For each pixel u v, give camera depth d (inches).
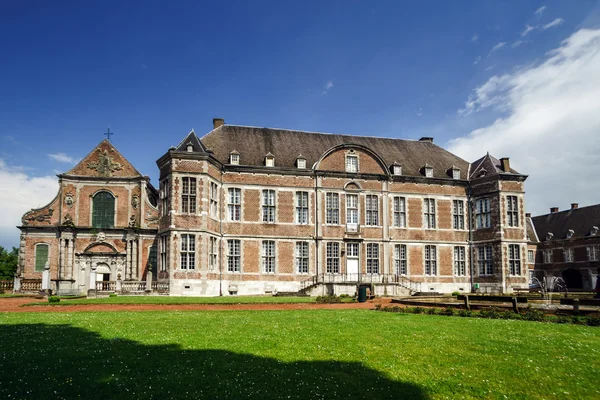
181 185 1508.4
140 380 393.7
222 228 1630.2
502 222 1774.1
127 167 1862.7
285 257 1683.1
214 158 1574.8
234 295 1572.3
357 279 1724.9
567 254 2605.8
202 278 1483.8
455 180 1884.8
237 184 1667.1
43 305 1100.5
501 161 1851.6
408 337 591.5
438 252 1836.9
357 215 1770.4
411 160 1939.0
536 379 419.2
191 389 374.6
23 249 1747.0
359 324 712.4
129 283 1544.0
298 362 457.1
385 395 374.9
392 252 1786.4
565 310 830.5
